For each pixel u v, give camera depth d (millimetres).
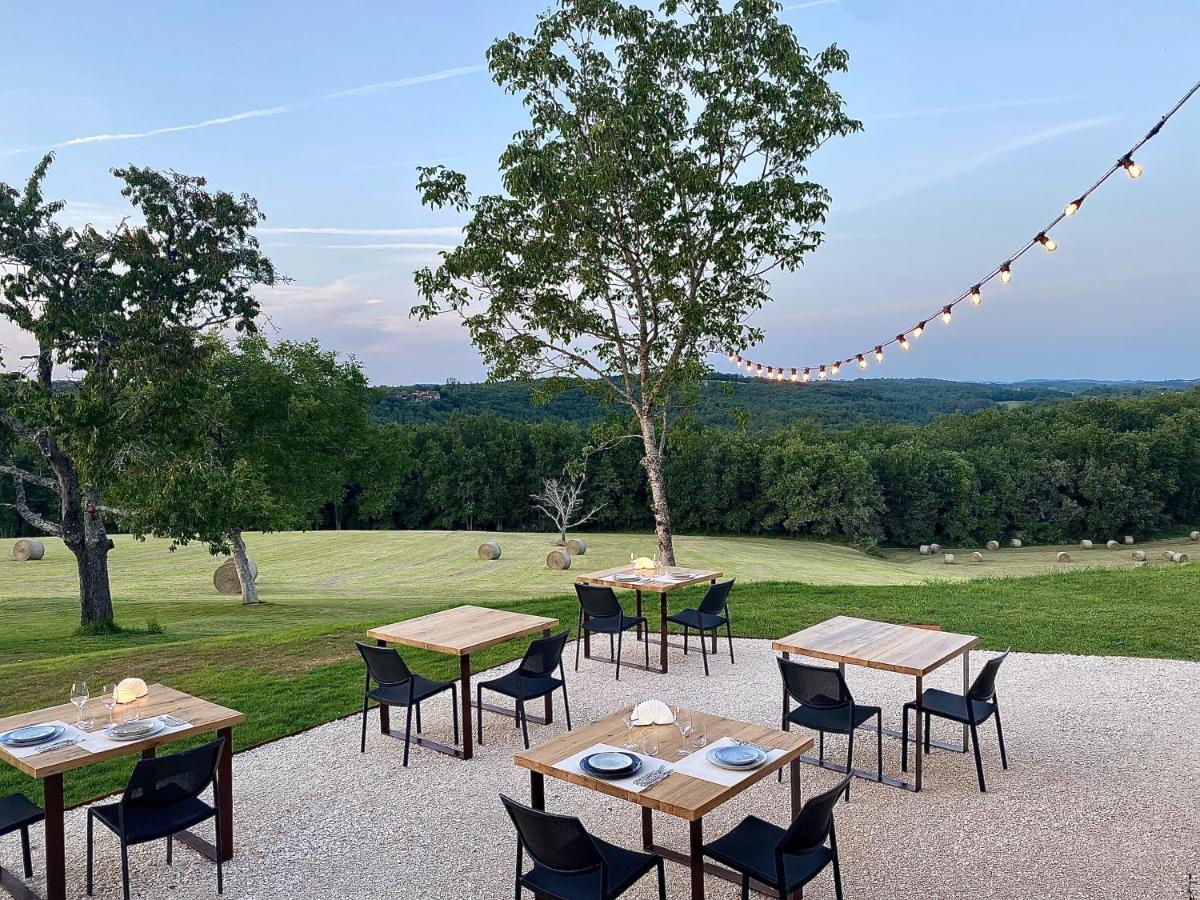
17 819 4520
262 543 37750
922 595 12922
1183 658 8969
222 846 5137
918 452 53469
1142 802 5480
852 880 4590
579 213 12133
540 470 58094
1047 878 4516
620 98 12336
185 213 18328
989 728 7160
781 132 12109
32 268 15961
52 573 28734
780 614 12000
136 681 5434
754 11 11977
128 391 18094
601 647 10570
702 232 12547
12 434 17828
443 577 28875
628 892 4613
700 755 4309
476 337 12961
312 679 9367
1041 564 41875
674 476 54969
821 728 5910
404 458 29891
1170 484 52438
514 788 6148
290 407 24391
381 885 4715
